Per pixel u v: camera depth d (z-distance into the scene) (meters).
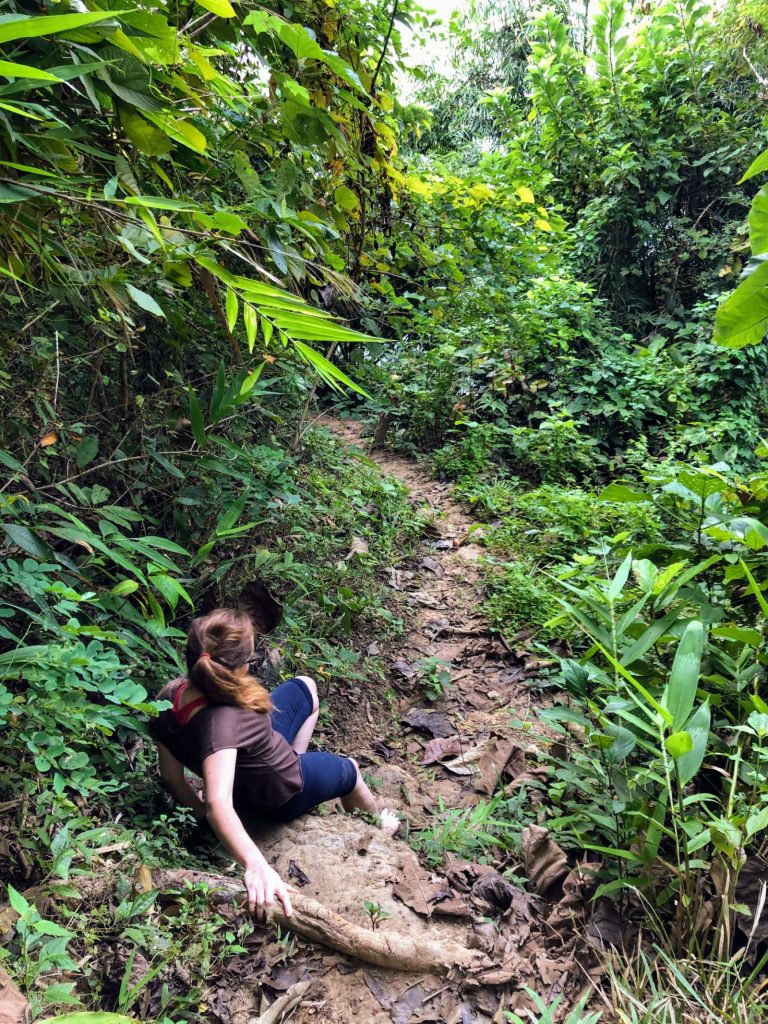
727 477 3.27
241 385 2.68
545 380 7.69
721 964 1.83
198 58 1.43
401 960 1.86
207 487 3.16
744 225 9.63
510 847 2.59
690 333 9.02
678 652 2.16
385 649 4.05
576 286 8.27
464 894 2.25
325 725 3.36
